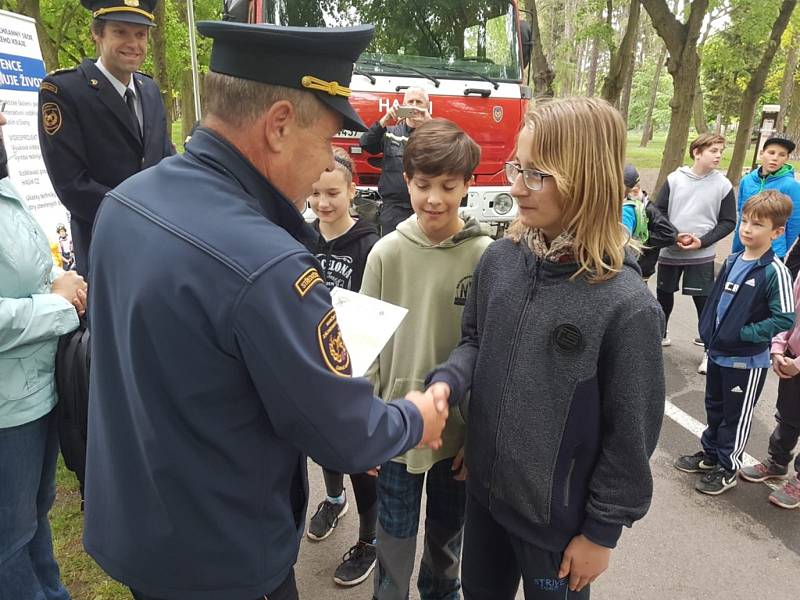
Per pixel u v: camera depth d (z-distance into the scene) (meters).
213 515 1.01
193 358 0.93
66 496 2.66
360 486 2.10
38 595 1.75
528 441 1.27
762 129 7.95
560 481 1.27
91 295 1.08
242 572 1.06
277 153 1.02
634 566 2.28
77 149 2.68
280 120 1.00
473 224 1.69
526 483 1.28
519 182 1.22
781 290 2.48
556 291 1.23
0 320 1.47
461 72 4.24
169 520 1.02
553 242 1.22
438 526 1.82
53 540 2.37
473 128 4.16
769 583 2.20
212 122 1.02
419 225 1.72
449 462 1.76
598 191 1.14
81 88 2.66
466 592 1.59
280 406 0.94
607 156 1.14
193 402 0.95
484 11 4.36
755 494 2.76
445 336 1.71
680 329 5.10
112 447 1.07
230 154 1.00
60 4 12.16
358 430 1.00
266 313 0.90
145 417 0.98
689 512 2.62
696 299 4.45
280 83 0.97
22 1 9.69
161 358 0.94
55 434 1.83
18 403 1.58
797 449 3.12
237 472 1.01
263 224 0.97
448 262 1.68
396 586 1.75
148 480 1.03
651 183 15.73
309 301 0.94
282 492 1.11
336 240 2.21
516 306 1.30
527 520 1.32
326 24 3.99
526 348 1.26
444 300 1.69
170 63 13.68
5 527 1.64
